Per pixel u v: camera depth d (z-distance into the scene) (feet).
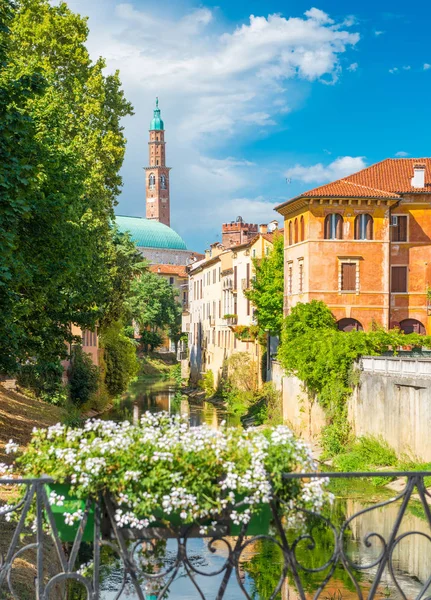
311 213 169.68
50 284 79.51
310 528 27.63
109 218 154.10
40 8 147.02
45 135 82.84
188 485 25.41
